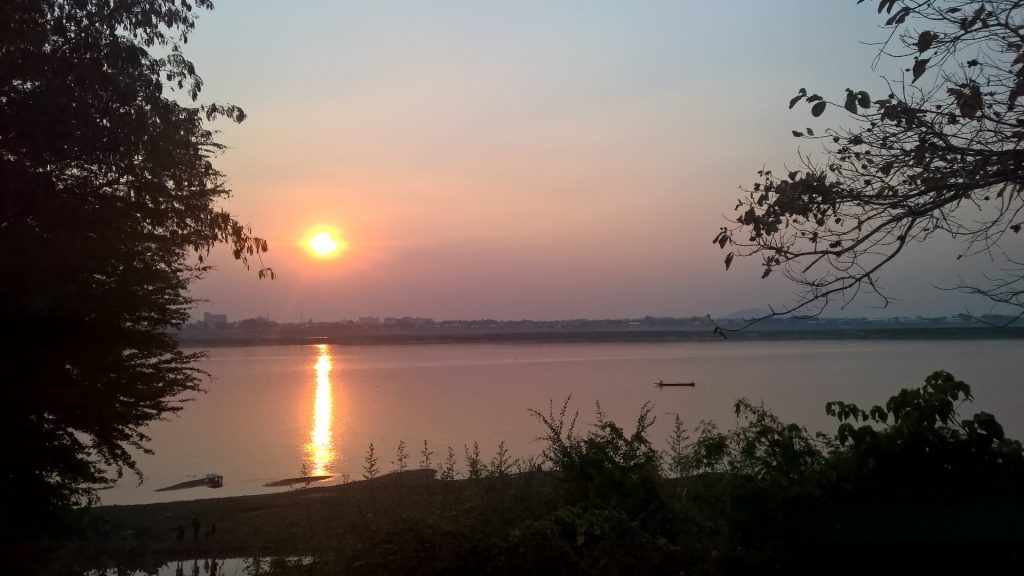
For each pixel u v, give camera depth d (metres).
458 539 5.93
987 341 171.88
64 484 13.11
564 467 7.27
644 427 8.05
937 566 5.55
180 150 13.05
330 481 29.30
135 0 12.43
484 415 57.28
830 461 5.86
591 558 6.00
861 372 79.81
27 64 11.43
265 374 127.62
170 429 57.09
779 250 6.23
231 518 18.55
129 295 12.50
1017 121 5.64
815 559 5.69
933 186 5.82
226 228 13.57
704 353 184.38
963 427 5.82
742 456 6.18
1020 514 5.53
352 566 5.93
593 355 185.50
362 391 89.81
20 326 11.77
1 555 11.00
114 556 11.40
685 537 6.43
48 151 11.77
